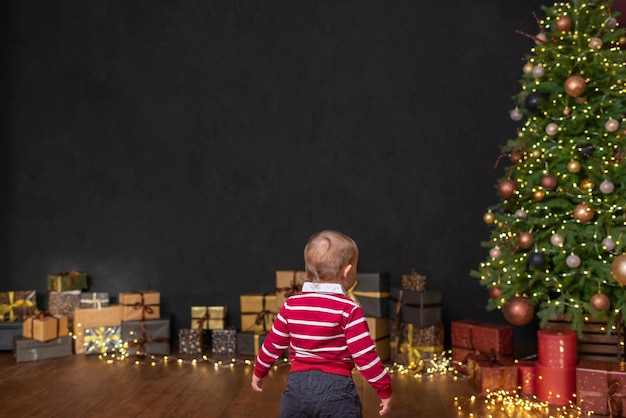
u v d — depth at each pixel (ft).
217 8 18.49
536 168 13.42
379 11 18.15
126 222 18.45
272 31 18.38
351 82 18.16
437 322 15.11
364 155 18.06
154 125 18.47
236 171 18.33
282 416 7.48
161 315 18.31
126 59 18.53
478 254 17.69
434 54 17.98
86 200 18.47
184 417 11.33
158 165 18.44
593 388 11.70
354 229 18.03
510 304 12.94
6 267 18.44
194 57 18.47
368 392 13.08
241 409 11.80
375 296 15.80
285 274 16.79
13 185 18.52
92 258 18.44
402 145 17.97
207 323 17.01
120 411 11.68
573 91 12.34
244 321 16.99
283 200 18.21
